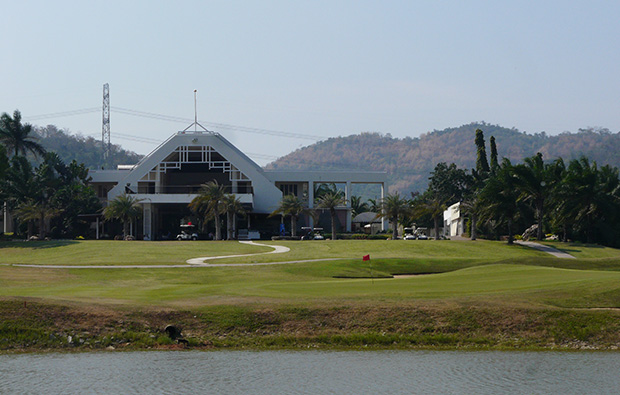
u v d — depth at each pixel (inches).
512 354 1217.4
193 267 2544.3
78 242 3809.1
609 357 1193.4
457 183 6284.5
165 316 1347.2
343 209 5487.2
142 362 1149.1
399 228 5940.0
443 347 1268.5
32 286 1973.4
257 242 3956.7
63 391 991.0
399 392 998.4
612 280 1594.5
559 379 1059.9
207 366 1126.4
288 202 4537.4
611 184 4539.9
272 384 1034.7
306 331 1317.7
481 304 1397.6
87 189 4955.7
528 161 4446.4
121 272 2377.0
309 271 2444.6
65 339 1257.4
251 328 1323.8
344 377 1069.1
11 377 1057.5
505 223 4517.7
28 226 4340.6
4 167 4160.9
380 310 1376.7
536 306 1381.6
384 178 5536.4
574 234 4424.2
